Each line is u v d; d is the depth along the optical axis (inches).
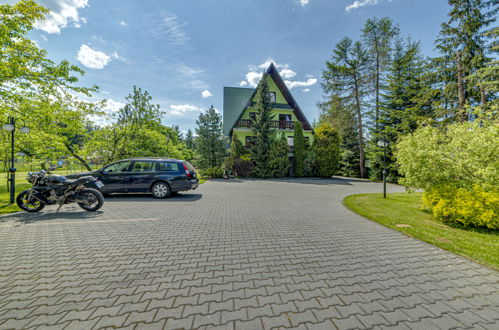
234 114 1214.3
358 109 1010.7
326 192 484.1
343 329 74.4
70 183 245.3
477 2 595.5
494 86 543.2
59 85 407.2
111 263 125.0
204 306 86.1
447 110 690.8
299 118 1134.4
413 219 243.3
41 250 143.0
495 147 217.0
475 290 101.2
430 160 252.1
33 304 86.2
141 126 594.2
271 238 173.3
